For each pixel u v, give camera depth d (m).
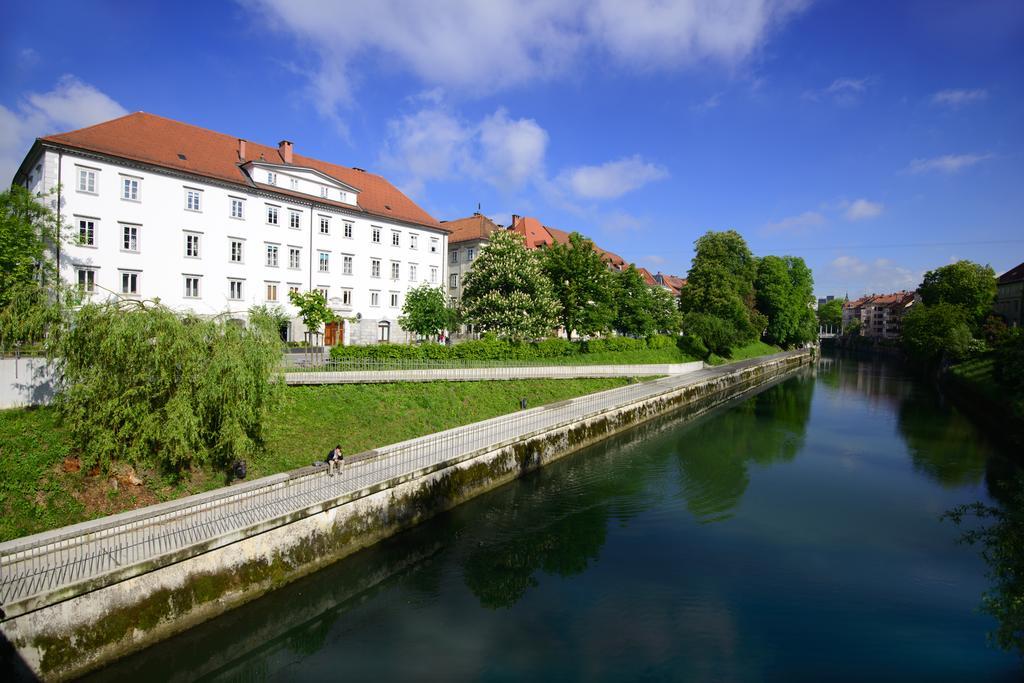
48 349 13.77
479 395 28.69
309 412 20.80
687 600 14.11
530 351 39.12
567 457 27.20
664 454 28.52
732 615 13.45
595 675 11.04
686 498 21.77
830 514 20.23
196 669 11.39
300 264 38.44
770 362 69.62
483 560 16.22
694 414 40.25
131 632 10.58
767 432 34.16
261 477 16.36
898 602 14.16
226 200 34.34
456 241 57.84
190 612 11.51
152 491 14.01
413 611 13.47
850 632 12.77
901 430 35.03
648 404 37.50
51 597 9.50
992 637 10.83
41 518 11.98
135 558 10.88
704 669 11.29
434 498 18.48
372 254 43.25
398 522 16.91
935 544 17.73
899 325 116.88
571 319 45.44
